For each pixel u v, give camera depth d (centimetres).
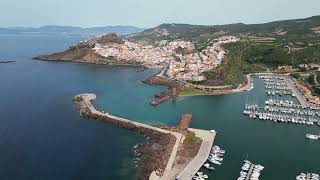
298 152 19112
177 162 17012
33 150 18588
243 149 19262
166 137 19812
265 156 18425
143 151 18238
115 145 19312
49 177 15725
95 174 16012
